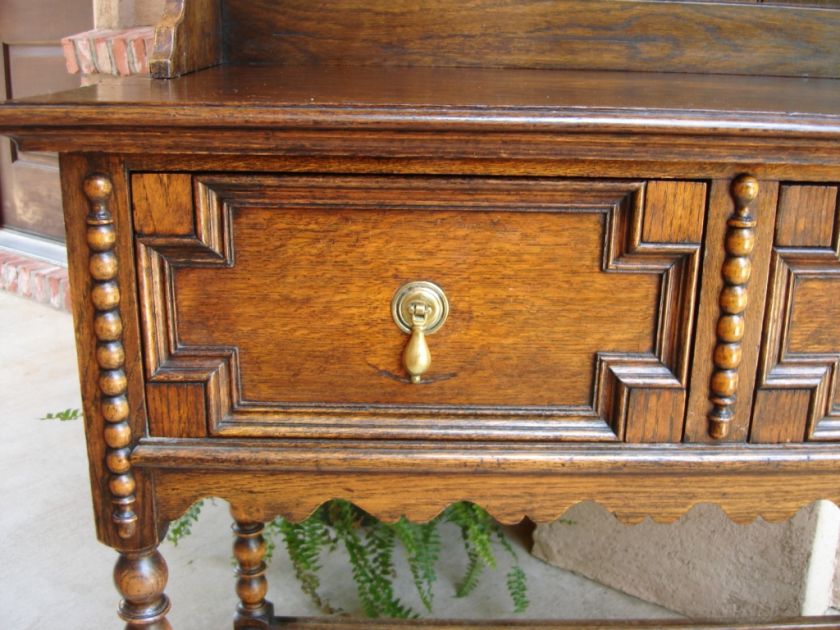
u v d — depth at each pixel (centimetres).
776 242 69
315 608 138
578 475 76
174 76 85
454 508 137
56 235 283
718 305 70
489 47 106
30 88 264
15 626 131
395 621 115
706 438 74
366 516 149
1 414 198
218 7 103
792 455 74
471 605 139
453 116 62
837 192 68
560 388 73
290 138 63
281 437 73
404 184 67
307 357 72
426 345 71
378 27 105
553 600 142
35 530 156
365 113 62
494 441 74
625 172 67
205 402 72
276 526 137
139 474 74
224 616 135
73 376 218
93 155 67
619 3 105
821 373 73
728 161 65
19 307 266
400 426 73
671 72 106
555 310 71
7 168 291
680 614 140
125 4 184
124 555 77
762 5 105
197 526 162
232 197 68
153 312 71
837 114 64
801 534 126
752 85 92
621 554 144
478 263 70
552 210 69
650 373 72
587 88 81
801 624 113
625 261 70
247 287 70
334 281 70
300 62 106
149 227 68
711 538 135
